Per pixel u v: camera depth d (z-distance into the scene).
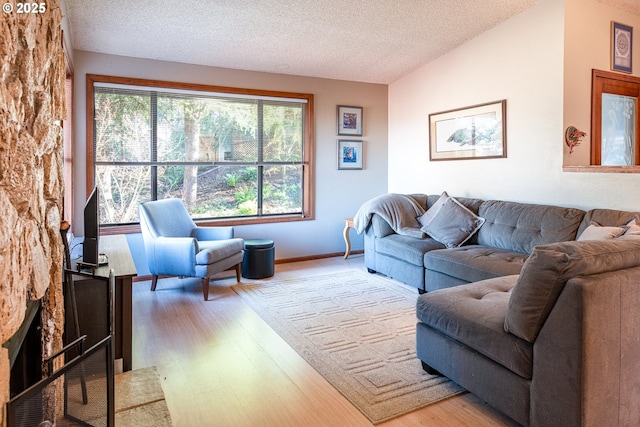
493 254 3.43
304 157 5.26
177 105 4.46
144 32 3.73
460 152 4.65
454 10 3.81
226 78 4.68
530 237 3.46
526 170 3.95
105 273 2.34
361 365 2.47
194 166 4.61
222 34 3.90
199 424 1.91
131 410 1.98
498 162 4.22
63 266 2.12
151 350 2.69
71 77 3.86
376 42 4.35
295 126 5.19
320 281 4.32
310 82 5.20
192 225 4.34
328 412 2.00
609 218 3.03
